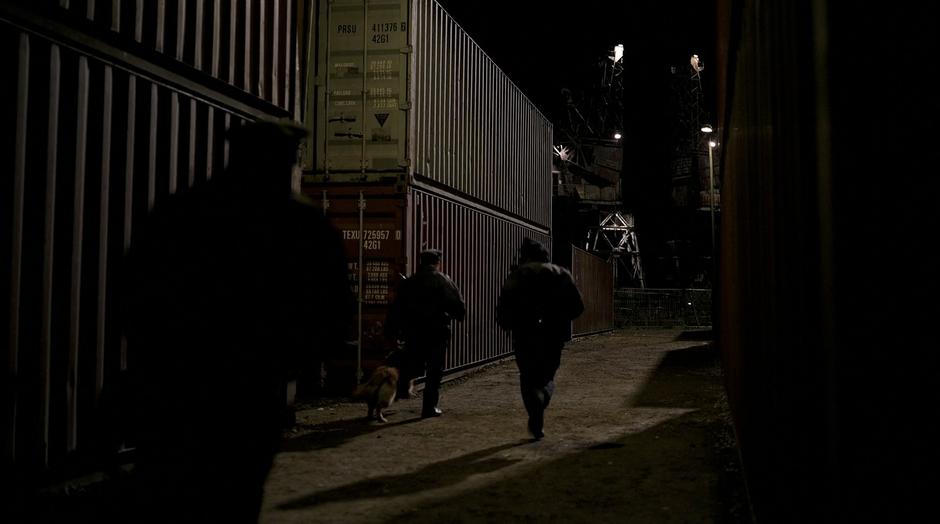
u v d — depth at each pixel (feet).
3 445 13.32
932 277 3.17
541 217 61.67
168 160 17.84
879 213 3.33
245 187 8.40
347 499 15.31
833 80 3.48
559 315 21.99
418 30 33.12
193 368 7.97
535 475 17.42
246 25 21.30
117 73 16.24
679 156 131.54
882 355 3.33
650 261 142.41
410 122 31.89
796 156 4.86
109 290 15.93
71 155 14.85
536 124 60.03
